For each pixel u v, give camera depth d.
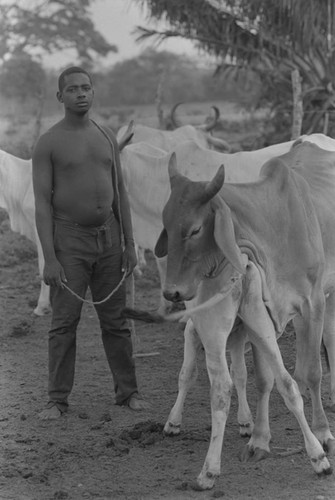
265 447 5.13
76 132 5.81
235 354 5.44
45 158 5.77
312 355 5.18
